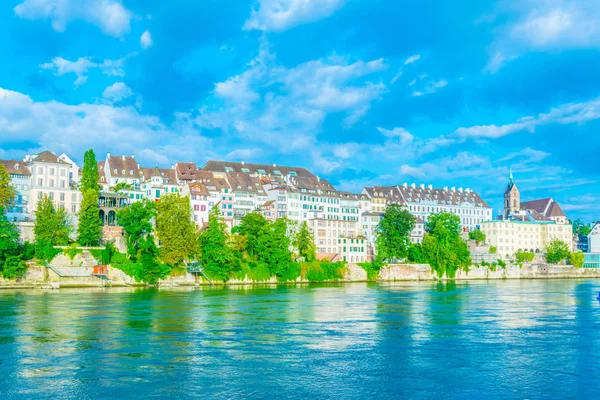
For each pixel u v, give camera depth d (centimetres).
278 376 5975
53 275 15575
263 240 19000
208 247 17938
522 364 6512
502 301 13175
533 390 5588
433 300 13275
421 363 6544
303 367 6328
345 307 11606
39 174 18550
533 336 8212
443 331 8594
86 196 17012
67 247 16075
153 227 18412
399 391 5538
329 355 6894
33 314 9956
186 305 11594
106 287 16050
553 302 13000
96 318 9550
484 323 9431
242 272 18512
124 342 7544
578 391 5562
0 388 5503
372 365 6444
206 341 7675
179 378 5866
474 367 6384
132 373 6022
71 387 5547
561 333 8462
